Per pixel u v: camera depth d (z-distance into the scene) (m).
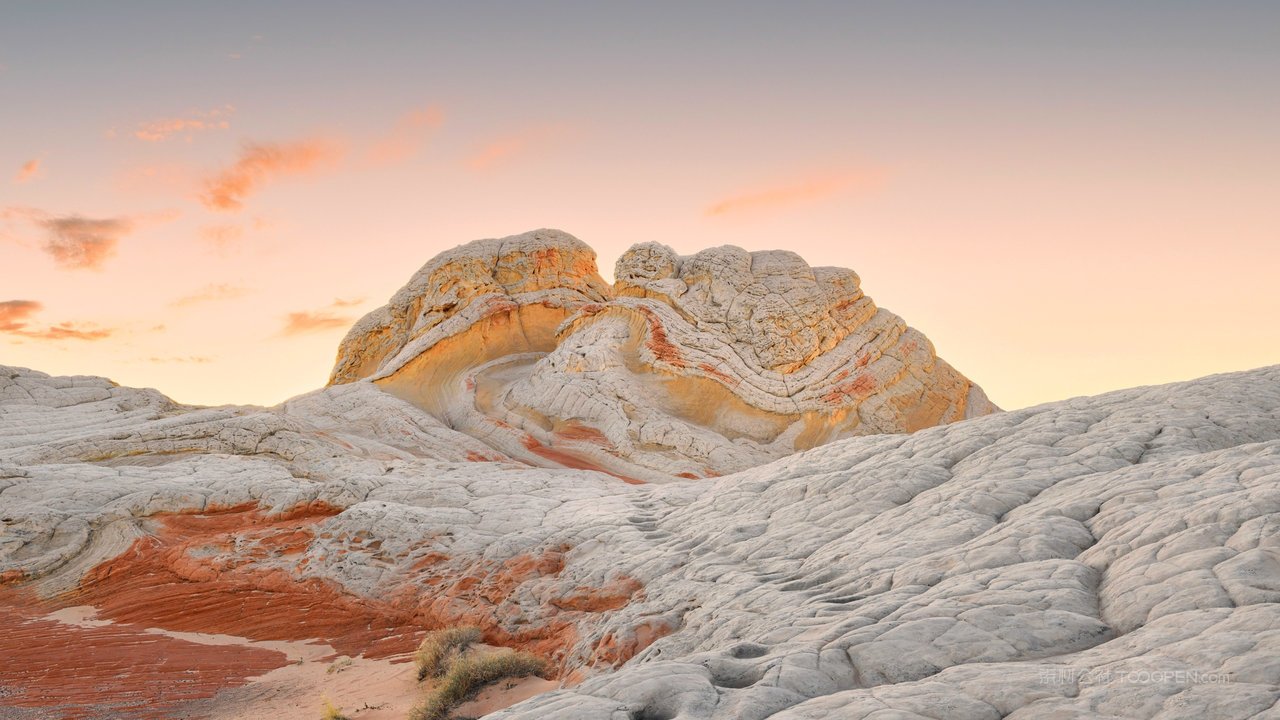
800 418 58.22
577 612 20.95
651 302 65.25
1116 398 25.41
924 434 26.45
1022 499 17.84
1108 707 7.30
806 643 11.27
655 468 52.06
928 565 14.42
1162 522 12.69
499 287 78.06
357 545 28.31
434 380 70.31
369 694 18.11
